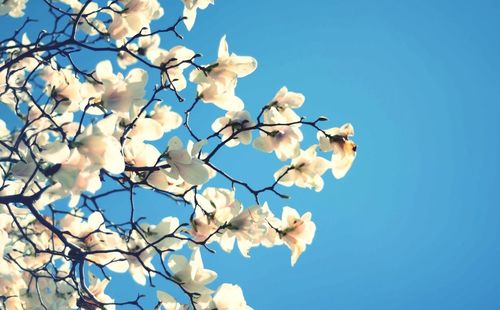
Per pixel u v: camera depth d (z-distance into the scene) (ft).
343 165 7.46
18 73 8.61
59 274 8.41
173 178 7.30
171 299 7.39
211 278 7.37
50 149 6.75
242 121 7.60
